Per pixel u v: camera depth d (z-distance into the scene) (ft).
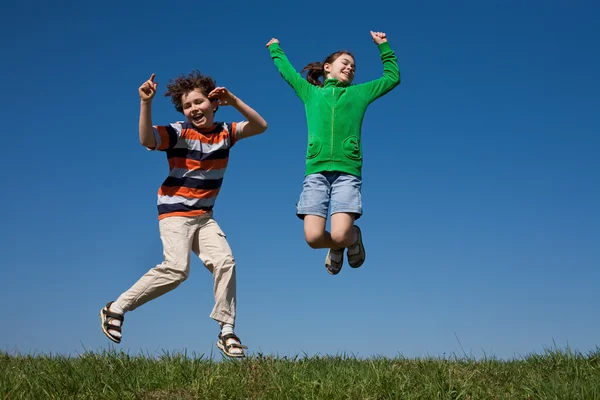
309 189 17.85
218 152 17.56
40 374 15.10
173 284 16.83
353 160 17.81
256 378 14.78
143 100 16.44
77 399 13.82
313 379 14.74
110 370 15.28
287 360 16.61
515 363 17.25
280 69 19.34
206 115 17.56
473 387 14.44
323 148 17.80
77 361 16.25
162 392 14.32
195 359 15.97
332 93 18.26
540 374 15.65
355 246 19.52
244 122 18.19
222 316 16.93
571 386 14.12
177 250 16.76
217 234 17.25
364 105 18.48
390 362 17.37
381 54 19.52
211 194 17.43
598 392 13.56
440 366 15.65
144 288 16.81
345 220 17.38
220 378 14.69
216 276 16.96
